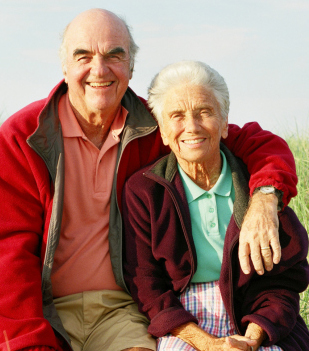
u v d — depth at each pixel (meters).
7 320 2.98
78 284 3.36
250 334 3.02
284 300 3.14
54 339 3.00
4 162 3.24
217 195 3.32
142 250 3.27
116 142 3.46
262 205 3.10
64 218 3.38
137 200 3.30
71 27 3.41
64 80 3.46
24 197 3.25
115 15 3.50
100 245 3.38
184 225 3.19
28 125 3.33
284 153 3.40
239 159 3.49
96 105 3.35
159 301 3.14
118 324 3.28
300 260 3.16
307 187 5.76
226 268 3.12
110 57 3.38
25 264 3.12
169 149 3.57
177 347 3.02
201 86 3.19
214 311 3.19
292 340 3.12
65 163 3.39
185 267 3.22
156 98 3.29
